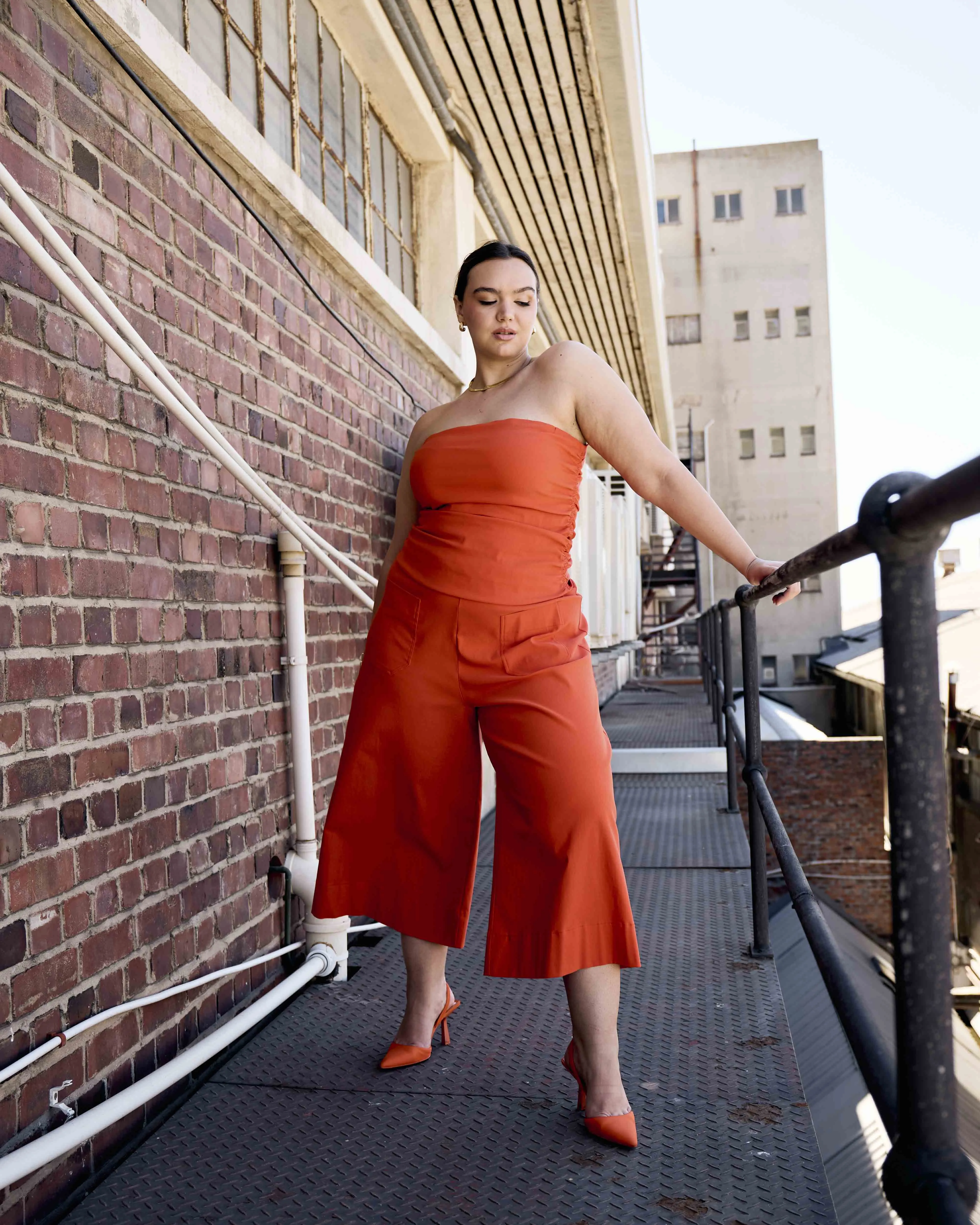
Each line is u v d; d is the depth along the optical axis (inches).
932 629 29.9
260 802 93.7
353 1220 56.7
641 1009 87.3
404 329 143.4
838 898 574.2
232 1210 58.3
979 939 431.8
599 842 64.1
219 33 105.9
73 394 66.1
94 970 66.3
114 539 70.4
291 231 106.3
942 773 30.0
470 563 67.2
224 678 87.1
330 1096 72.6
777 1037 80.5
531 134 190.7
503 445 66.7
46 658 62.5
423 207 179.6
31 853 60.3
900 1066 30.1
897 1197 29.5
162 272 79.0
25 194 60.2
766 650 1251.2
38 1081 59.8
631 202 224.5
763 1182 59.1
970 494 24.2
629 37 161.9
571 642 67.5
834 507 1291.8
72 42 68.2
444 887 73.0
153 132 78.6
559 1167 61.6
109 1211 58.7
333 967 96.0
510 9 150.5
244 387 93.1
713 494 1310.3
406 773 70.6
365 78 151.9
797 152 1321.4
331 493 114.9
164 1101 73.5
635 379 410.3
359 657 122.6
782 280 1317.7
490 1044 81.7
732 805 170.4
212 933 83.2
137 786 72.5
